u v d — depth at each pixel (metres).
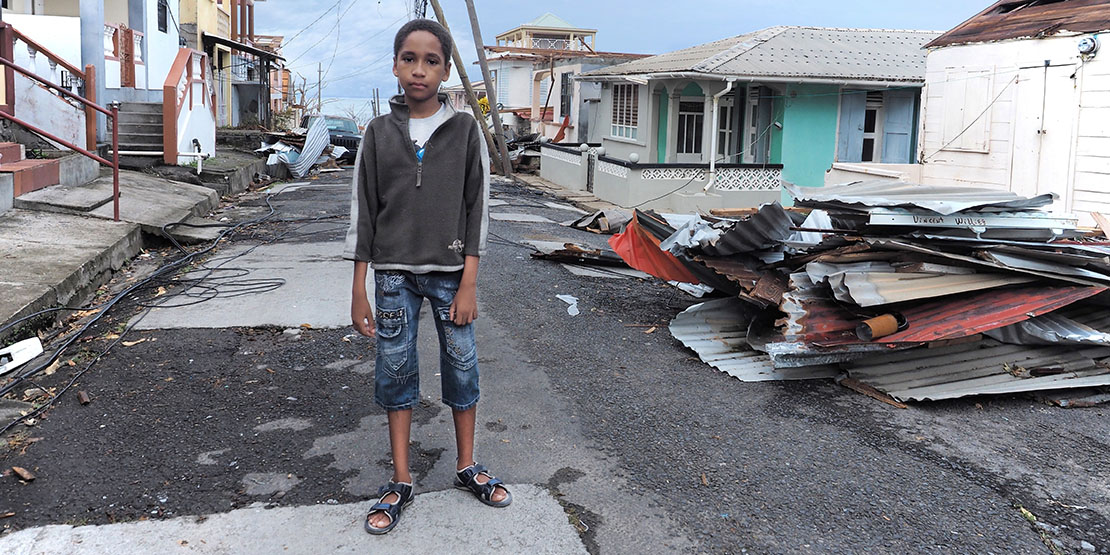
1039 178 11.42
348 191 15.80
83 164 10.52
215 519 3.22
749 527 3.26
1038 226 5.32
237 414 4.31
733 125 18.00
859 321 5.01
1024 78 11.53
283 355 5.29
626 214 12.18
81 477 3.56
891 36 19.72
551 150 22.52
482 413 4.39
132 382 4.74
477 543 3.07
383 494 3.25
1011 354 5.07
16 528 3.12
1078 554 3.13
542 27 51.03
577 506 3.38
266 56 30.77
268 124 31.84
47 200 8.73
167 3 18.41
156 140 13.86
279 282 7.29
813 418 4.44
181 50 14.27
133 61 15.29
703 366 5.32
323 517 3.24
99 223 8.39
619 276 8.21
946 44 12.88
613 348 5.68
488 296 7.04
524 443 4.01
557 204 17.28
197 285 7.14
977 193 5.62
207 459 3.77
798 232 5.69
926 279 5.00
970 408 4.62
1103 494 3.62
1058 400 4.71
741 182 17.03
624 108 20.44
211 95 15.95
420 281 3.13
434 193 3.06
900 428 4.32
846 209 5.47
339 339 5.62
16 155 9.41
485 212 3.16
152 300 6.60
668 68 17.80
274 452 3.86
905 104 17.52
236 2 28.98
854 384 4.91
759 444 4.07
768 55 17.39
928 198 5.44
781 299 5.32
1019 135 11.69
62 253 6.95
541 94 34.31
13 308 5.37
